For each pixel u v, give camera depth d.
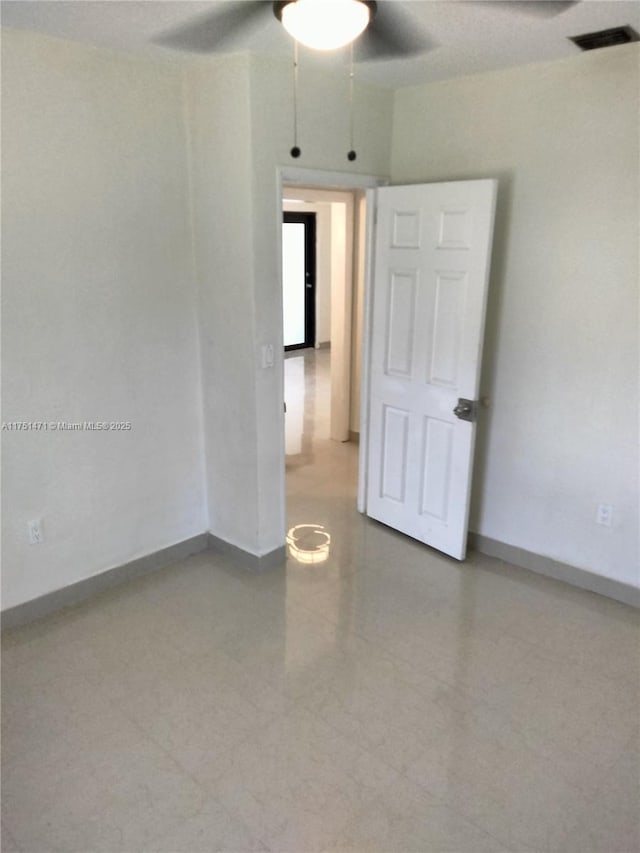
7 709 2.38
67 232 2.72
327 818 1.95
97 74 2.67
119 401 3.07
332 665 2.65
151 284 3.07
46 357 2.76
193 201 3.11
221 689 2.50
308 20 1.88
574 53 2.69
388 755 2.18
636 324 2.82
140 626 2.91
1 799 2.00
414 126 3.38
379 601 3.12
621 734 2.28
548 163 2.93
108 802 2.00
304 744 2.23
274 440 3.26
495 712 2.38
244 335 3.05
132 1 2.06
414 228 3.28
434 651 2.74
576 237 2.91
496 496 3.48
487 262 3.00
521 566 3.45
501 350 3.28
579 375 3.03
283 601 3.12
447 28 2.32
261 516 3.31
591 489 3.11
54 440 2.87
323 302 9.91
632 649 2.76
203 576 3.35
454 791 2.04
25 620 2.92
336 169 3.20
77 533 3.04
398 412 3.62
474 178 3.21
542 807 1.99
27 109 2.51
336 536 3.80
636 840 1.88
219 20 2.25
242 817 1.95
